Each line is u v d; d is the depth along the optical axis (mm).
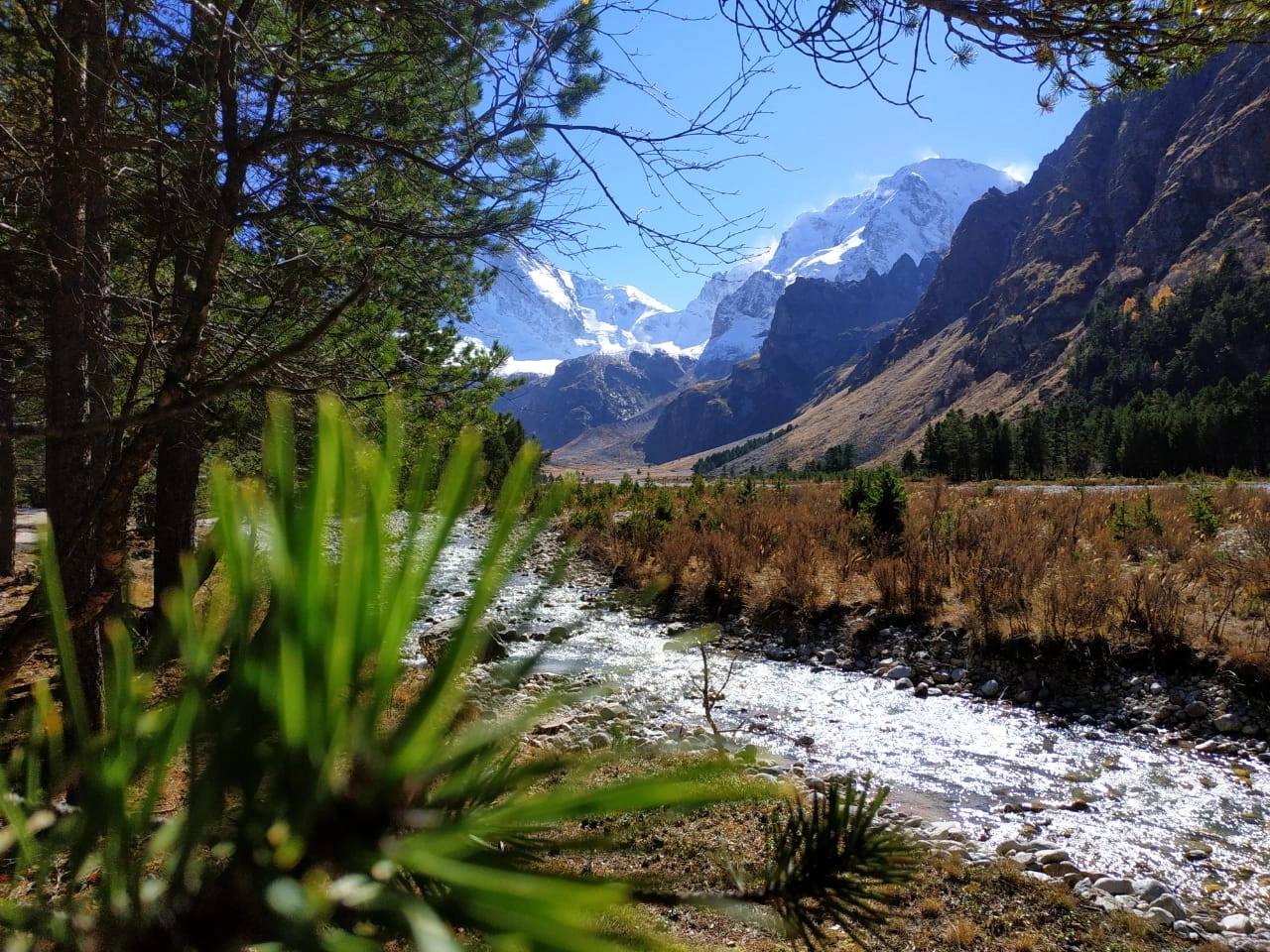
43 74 3809
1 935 281
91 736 342
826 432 187625
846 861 593
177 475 7113
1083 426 88188
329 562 308
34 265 3523
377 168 4426
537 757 360
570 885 284
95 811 308
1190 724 8906
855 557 14539
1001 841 6582
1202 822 7012
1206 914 5605
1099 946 4992
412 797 308
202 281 1520
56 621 375
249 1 3568
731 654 11938
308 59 4320
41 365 5352
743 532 17031
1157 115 171375
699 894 487
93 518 1238
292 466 332
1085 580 11172
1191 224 146875
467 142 4062
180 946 269
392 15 3723
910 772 8117
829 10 2650
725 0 2721
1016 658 10562
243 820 292
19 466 16781
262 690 310
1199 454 66938
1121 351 129125
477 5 3420
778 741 8789
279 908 264
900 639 11734
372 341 5238
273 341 3264
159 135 2908
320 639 304
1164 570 11195
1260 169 140125
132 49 3330
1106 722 9227
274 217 3965
